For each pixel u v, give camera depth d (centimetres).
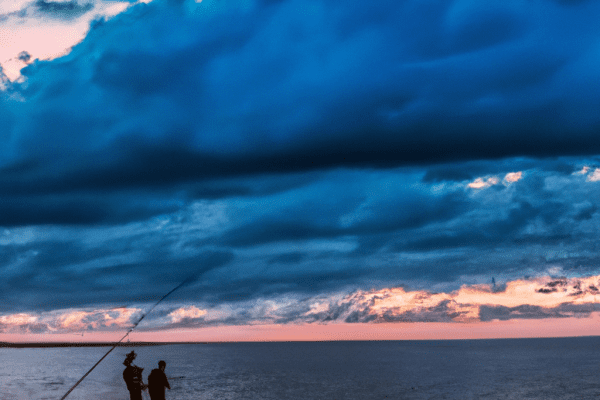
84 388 3738
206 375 5616
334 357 10156
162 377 1767
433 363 7725
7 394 3412
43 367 6147
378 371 6166
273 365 7394
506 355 10169
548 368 6438
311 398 3572
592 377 5147
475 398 3578
